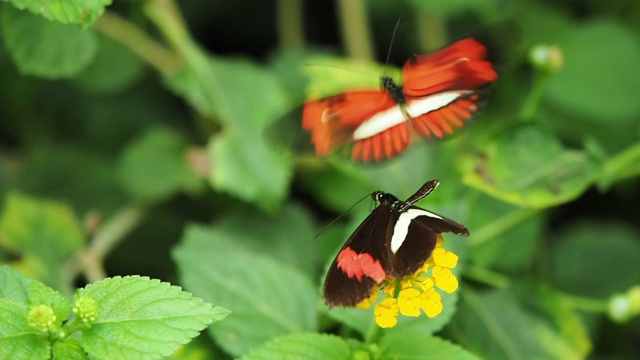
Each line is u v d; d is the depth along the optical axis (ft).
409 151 3.21
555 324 3.01
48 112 3.76
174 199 3.44
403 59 3.87
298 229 3.16
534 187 2.97
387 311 2.52
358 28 3.57
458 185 3.14
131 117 3.74
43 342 2.49
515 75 3.42
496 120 3.34
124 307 2.51
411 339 2.64
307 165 3.21
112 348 2.48
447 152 3.21
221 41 4.10
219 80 3.22
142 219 3.29
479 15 3.61
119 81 3.25
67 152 3.51
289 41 3.80
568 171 2.98
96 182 3.46
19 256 3.18
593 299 3.31
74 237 3.17
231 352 2.76
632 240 3.41
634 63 3.32
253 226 3.16
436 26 3.67
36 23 2.99
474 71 2.61
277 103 3.23
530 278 3.33
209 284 2.80
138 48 3.20
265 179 3.14
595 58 3.33
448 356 2.63
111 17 3.18
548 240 3.57
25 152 3.74
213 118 3.22
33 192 3.41
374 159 2.67
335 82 3.28
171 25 3.22
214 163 3.14
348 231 2.80
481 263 3.07
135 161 3.27
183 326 2.50
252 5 4.05
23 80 3.63
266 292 2.81
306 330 2.80
